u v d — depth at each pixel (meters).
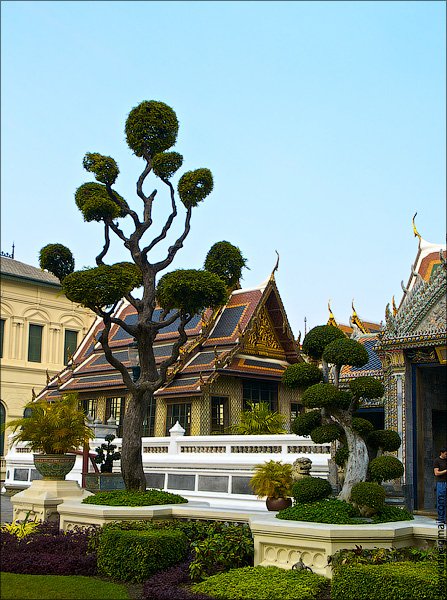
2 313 56.25
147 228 18.45
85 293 16.22
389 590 10.66
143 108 18.80
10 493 34.06
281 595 11.21
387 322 17.89
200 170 18.50
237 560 13.20
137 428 17.22
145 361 17.78
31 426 19.25
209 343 35.38
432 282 17.34
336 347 14.33
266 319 36.88
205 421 32.41
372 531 12.36
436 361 17.48
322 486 14.10
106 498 16.30
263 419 29.09
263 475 18.08
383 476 14.02
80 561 13.59
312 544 12.47
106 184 18.38
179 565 13.40
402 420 17.48
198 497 24.05
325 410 14.66
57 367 58.84
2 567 13.48
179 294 16.91
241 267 19.12
